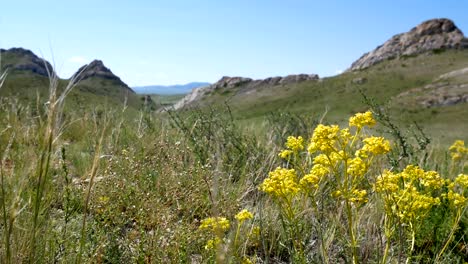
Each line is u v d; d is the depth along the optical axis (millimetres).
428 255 3822
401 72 79000
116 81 79062
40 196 2533
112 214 3658
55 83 2453
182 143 6066
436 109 49562
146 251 3334
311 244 3531
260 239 3902
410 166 3195
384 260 3078
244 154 5832
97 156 2682
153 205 3898
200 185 4371
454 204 3557
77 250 3109
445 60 83625
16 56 89312
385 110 5188
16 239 2801
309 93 75688
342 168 4543
